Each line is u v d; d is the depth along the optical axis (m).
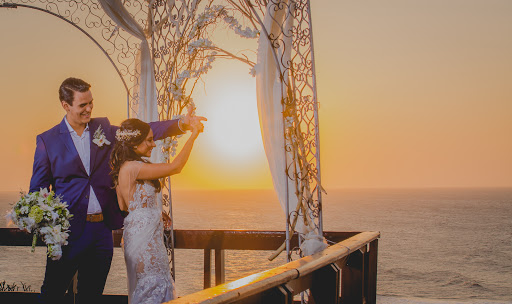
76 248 3.06
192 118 3.45
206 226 97.75
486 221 107.81
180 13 4.17
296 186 3.77
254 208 161.38
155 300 2.86
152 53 4.41
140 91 4.40
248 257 48.03
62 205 2.91
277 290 2.42
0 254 60.22
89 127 3.22
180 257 52.72
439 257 61.62
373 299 4.18
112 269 44.16
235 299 2.03
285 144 3.79
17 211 2.83
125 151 3.02
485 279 48.53
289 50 3.83
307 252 3.63
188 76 4.02
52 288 3.07
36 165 3.10
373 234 4.11
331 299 3.08
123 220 3.29
